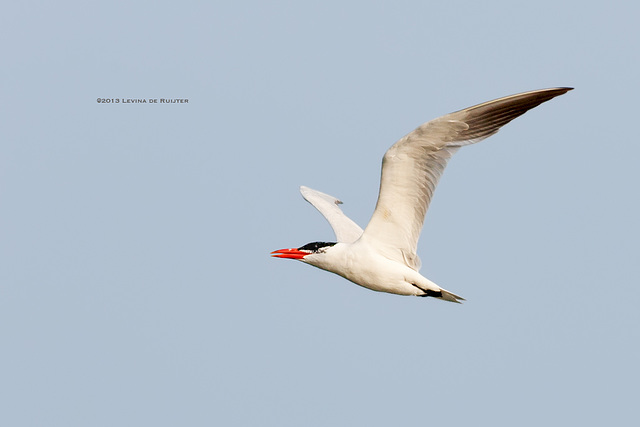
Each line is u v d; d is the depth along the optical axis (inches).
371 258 551.5
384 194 528.7
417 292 560.7
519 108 489.7
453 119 486.6
